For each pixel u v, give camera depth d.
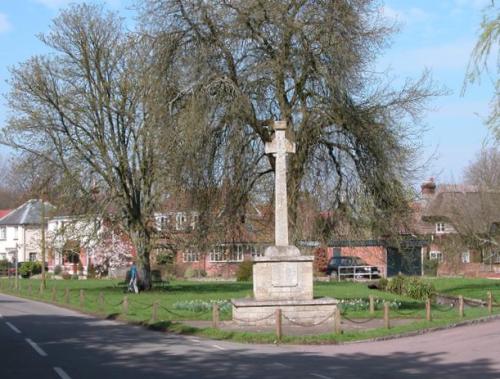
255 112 25.25
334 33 24.44
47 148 40.75
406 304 31.16
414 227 31.33
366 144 25.56
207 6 24.80
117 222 43.16
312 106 25.59
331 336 19.42
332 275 60.56
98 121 41.12
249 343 19.11
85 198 41.44
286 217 23.25
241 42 24.94
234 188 26.31
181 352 17.03
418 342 18.62
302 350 17.55
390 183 25.92
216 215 27.11
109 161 41.03
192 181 25.78
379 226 26.77
